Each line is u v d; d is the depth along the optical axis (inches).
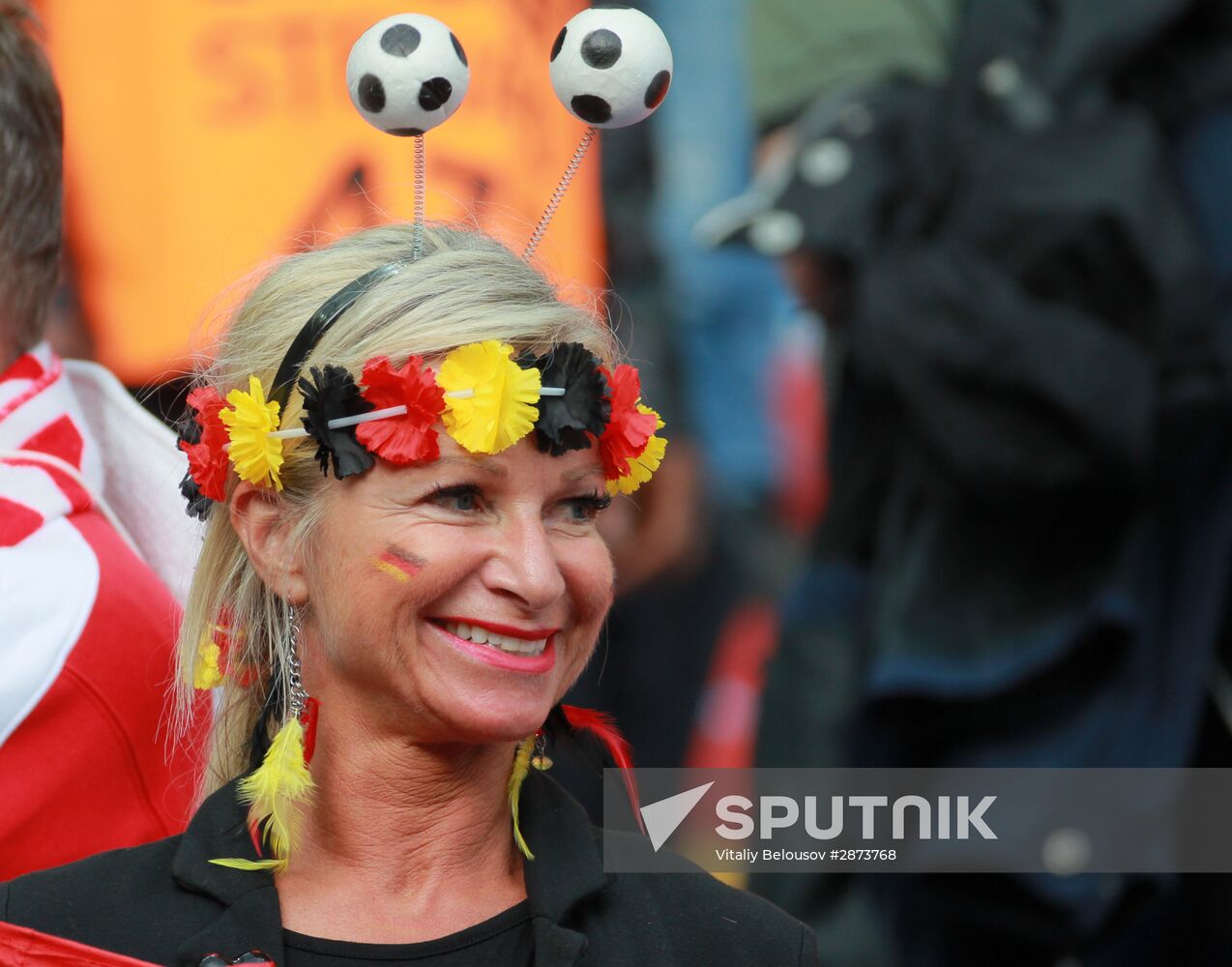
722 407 627.2
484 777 243.9
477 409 227.8
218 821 246.2
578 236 453.4
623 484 247.4
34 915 238.5
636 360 600.4
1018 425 429.4
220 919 235.3
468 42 433.7
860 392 478.6
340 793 242.5
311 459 237.9
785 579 622.8
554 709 257.1
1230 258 434.3
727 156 626.8
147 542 328.2
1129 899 444.1
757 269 627.5
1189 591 440.1
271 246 421.1
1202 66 444.8
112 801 288.0
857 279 466.0
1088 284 432.5
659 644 602.2
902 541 465.1
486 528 233.8
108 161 432.8
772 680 482.6
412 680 233.9
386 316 235.8
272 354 243.3
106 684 286.7
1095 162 434.6
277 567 244.1
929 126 466.0
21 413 299.3
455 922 240.7
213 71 430.3
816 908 460.8
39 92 302.4
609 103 247.4
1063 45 450.0
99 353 436.8
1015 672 436.5
